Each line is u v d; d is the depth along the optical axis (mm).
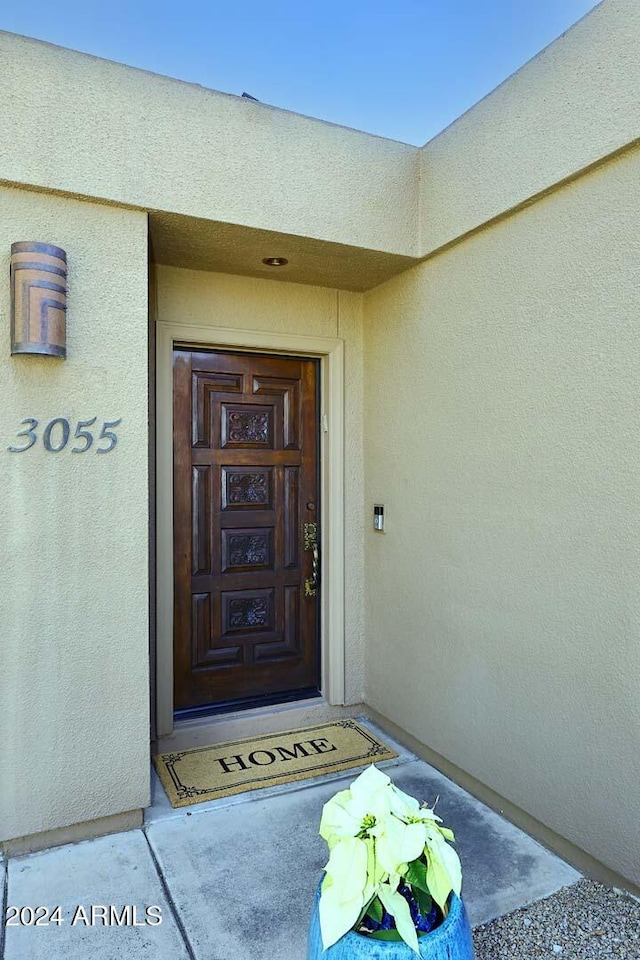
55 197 2363
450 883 1181
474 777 2779
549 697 2375
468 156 2760
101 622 2461
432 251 3004
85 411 2418
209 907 2057
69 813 2418
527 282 2490
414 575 3223
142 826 2545
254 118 2695
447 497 2965
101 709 2467
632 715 2051
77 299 2400
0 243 2281
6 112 2244
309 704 3627
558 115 2305
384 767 3062
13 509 2318
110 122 2416
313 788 2865
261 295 3430
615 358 2113
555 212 2359
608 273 2143
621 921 1978
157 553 3219
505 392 2605
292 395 3678
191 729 3289
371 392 3617
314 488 3754
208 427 3455
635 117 2012
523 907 2047
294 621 3715
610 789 2123
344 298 3654
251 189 2688
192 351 3402
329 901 1172
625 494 2078
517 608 2537
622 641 2086
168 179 2521
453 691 2922
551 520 2373
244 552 3570
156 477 3217
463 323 2855
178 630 3395
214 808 2686
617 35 2074
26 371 2326
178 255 3047
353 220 2914
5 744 2320
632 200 2059
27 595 2344
